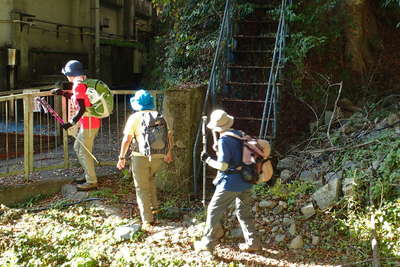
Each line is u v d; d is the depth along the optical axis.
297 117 7.66
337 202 4.91
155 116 4.92
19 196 5.83
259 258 4.41
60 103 7.71
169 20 10.05
